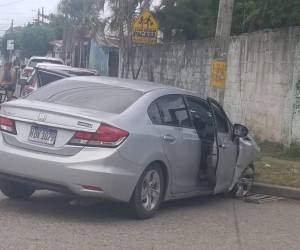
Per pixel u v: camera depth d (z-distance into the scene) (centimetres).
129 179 958
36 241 868
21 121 980
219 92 1436
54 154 955
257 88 1762
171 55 2445
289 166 1460
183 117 1074
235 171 1189
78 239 888
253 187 1292
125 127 960
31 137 972
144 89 1042
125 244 882
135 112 990
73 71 1811
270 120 1695
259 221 1062
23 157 960
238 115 1866
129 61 2781
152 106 1022
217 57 1430
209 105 1138
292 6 1703
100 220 984
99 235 911
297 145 1579
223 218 1062
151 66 2672
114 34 3372
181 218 1037
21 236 884
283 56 1645
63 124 955
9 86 2445
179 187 1058
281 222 1066
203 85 2109
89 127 948
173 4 2716
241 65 1856
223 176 1147
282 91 1647
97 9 3331
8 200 1069
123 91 1030
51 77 1633
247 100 1814
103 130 946
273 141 1678
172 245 894
